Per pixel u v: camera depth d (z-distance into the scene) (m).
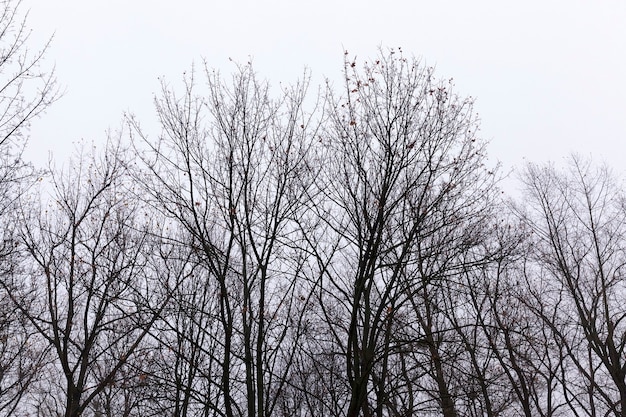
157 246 11.81
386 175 10.10
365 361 9.67
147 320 10.95
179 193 10.39
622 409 14.33
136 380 11.09
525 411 13.74
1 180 10.41
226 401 9.30
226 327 9.66
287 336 10.95
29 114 10.34
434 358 10.11
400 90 10.41
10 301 11.52
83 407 10.43
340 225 10.59
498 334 13.90
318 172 10.57
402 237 10.83
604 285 15.93
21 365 12.34
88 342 11.19
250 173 10.55
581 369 15.12
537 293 16.88
